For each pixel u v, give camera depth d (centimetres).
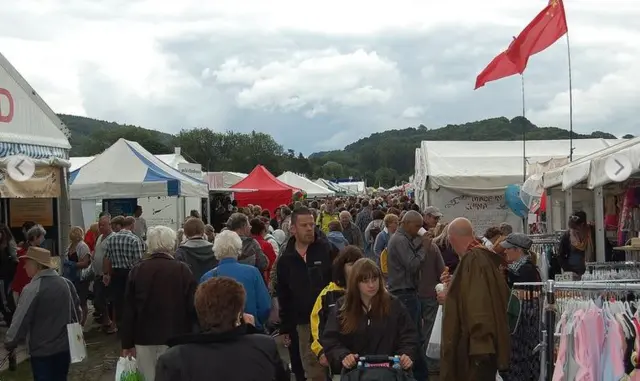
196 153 10094
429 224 1155
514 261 706
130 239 1052
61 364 644
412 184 4709
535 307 617
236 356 322
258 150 10512
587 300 500
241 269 638
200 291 339
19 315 613
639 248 797
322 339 464
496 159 2164
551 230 1278
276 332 1055
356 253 548
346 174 14075
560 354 488
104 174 1570
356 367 427
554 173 1093
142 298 618
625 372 462
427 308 830
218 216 2712
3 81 1069
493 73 1438
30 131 1143
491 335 471
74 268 1166
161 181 1555
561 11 1301
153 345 617
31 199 1258
